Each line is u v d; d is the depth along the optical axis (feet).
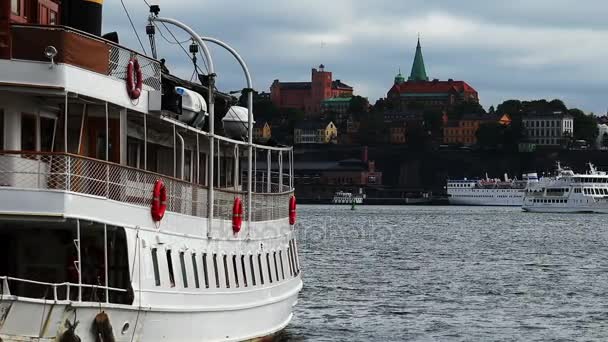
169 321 171.83
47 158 148.66
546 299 413.59
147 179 165.78
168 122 174.81
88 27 172.24
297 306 372.38
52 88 146.82
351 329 317.22
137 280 161.68
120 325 156.04
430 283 474.49
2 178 147.13
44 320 141.90
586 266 596.70
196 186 186.09
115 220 156.87
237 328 207.72
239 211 206.39
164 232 171.53
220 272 196.75
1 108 151.74
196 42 211.20
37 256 162.61
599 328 330.95
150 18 198.70
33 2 164.66
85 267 163.12
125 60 160.66
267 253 231.50
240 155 236.43
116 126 165.99
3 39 145.89
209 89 193.77
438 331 318.24
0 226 158.20
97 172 153.28
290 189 259.39
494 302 400.47
